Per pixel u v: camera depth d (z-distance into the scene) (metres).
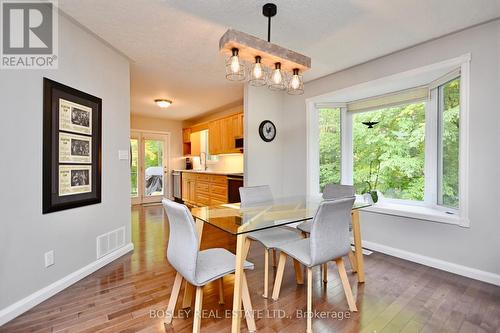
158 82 3.91
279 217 2.00
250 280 2.33
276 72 1.97
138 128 6.76
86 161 2.41
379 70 2.98
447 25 2.26
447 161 2.77
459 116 2.44
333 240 1.74
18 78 1.80
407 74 2.73
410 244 2.77
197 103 5.31
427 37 2.48
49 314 1.77
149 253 2.98
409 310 1.84
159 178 7.16
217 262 1.65
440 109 2.86
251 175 3.84
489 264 2.23
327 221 1.67
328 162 3.87
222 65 3.21
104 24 2.28
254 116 3.87
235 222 1.84
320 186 3.89
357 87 3.20
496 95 2.18
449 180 2.74
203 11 2.06
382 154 3.46
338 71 3.39
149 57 2.99
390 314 1.79
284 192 4.19
